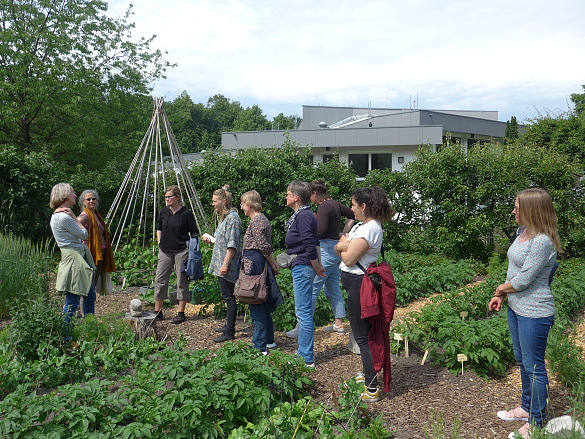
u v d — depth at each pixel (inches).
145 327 221.1
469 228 488.4
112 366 185.2
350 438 128.0
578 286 311.1
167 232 263.0
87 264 216.2
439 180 506.3
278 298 206.1
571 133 720.3
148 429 124.1
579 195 493.0
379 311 162.1
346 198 536.1
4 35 571.8
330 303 249.9
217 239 229.5
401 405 163.5
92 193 251.9
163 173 432.5
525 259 137.8
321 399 163.8
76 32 647.8
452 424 148.9
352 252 161.8
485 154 512.1
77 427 129.0
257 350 169.8
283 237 539.5
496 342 192.4
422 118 1113.4
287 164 542.9
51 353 179.0
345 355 211.2
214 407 138.8
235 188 539.8
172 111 866.8
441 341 213.6
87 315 223.0
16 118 579.2
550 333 199.8
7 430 118.1
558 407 161.2
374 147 1010.1
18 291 262.8
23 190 468.8
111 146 669.9
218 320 267.3
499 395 172.1
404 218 534.0
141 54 725.9
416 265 418.0
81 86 614.2
